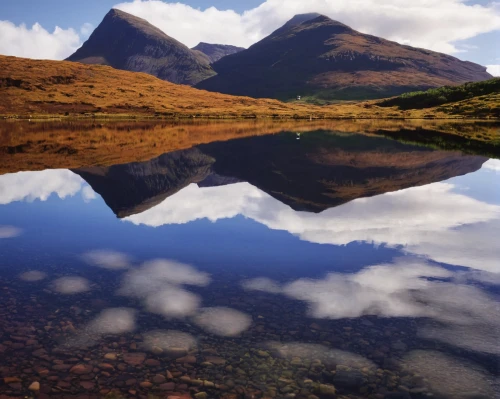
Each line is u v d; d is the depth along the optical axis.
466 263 7.29
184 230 9.60
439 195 13.64
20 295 5.92
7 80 123.56
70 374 4.11
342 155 26.50
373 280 6.55
